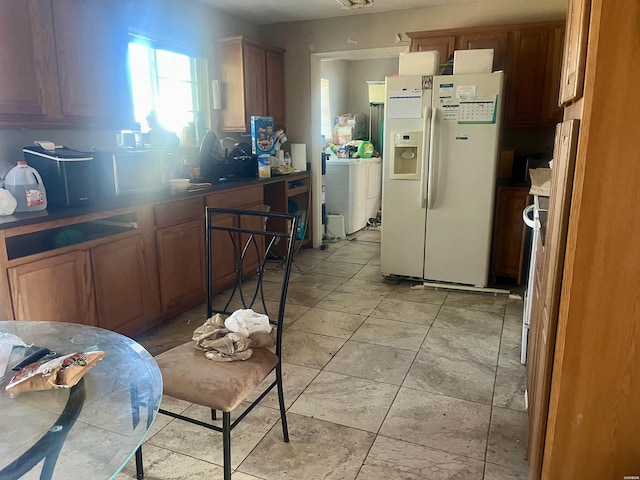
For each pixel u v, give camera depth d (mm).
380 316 3324
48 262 2275
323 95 6707
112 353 1354
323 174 5418
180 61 4090
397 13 4398
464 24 4180
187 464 1828
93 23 2754
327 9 4332
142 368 1276
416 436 1996
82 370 1195
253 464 1824
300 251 5164
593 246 1155
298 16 4621
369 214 6688
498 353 2750
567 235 1190
